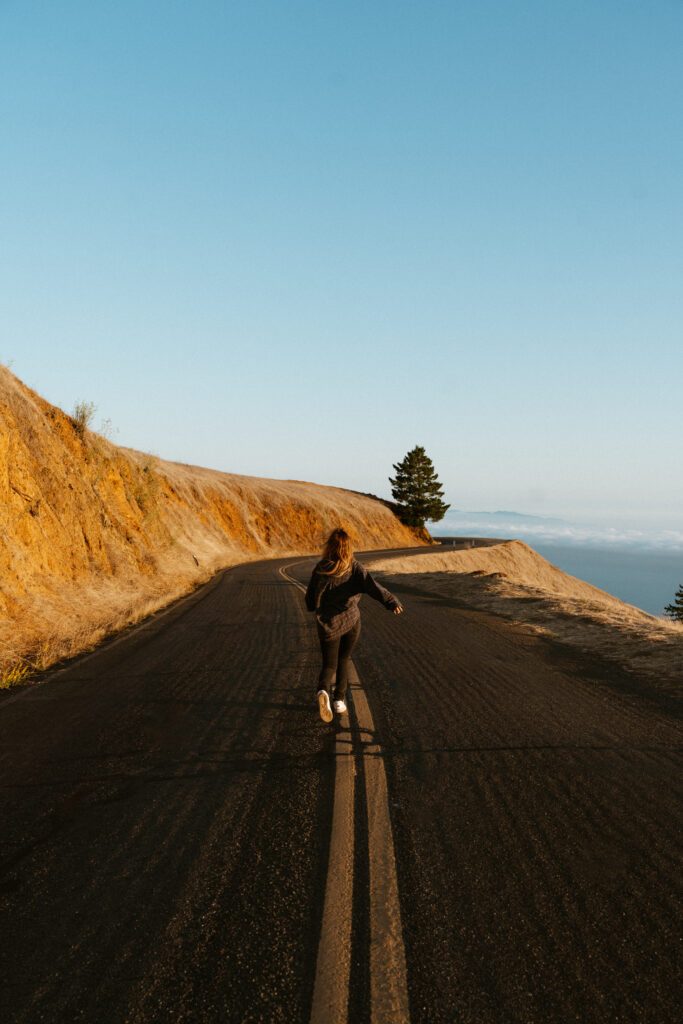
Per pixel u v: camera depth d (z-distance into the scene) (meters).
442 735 4.76
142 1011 1.89
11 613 9.37
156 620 11.66
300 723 5.07
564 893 2.58
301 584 21.03
